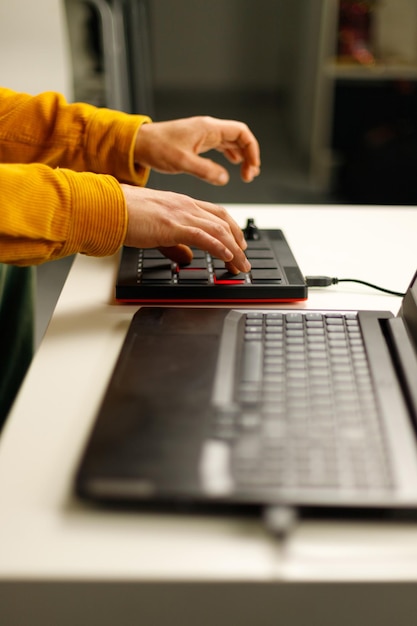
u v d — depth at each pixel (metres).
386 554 0.39
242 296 0.72
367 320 0.63
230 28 5.16
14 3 1.75
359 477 0.41
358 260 0.85
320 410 0.48
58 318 0.69
